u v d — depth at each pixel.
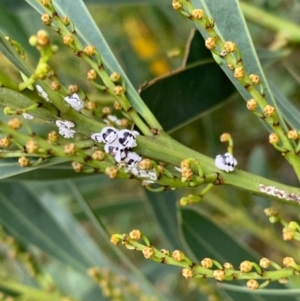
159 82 0.27
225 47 0.24
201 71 0.28
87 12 0.26
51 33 0.39
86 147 0.23
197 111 0.28
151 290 0.33
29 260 0.33
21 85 0.22
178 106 0.28
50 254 0.34
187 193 0.39
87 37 0.25
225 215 0.44
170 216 0.34
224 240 0.31
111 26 0.45
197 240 0.31
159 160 0.24
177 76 0.28
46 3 0.24
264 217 0.41
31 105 0.23
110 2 0.34
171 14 0.45
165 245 0.36
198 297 0.47
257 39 0.47
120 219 0.51
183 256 0.23
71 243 0.34
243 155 0.50
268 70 0.48
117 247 0.32
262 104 0.24
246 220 0.41
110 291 0.32
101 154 0.23
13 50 0.23
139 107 0.24
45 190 0.38
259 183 0.24
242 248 0.31
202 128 0.40
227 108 0.48
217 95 0.29
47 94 0.23
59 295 0.33
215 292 0.32
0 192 0.33
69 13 0.26
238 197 0.44
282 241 0.40
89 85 0.39
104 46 0.25
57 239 0.34
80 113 0.23
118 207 0.41
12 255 0.33
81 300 0.34
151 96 0.27
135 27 0.45
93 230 0.49
